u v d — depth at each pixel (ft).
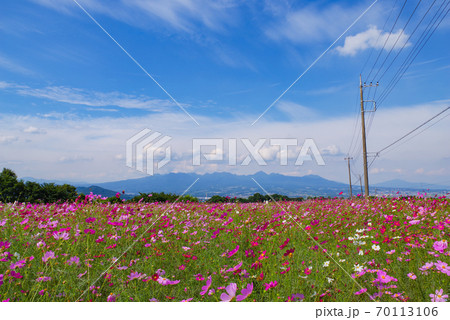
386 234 13.79
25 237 12.67
